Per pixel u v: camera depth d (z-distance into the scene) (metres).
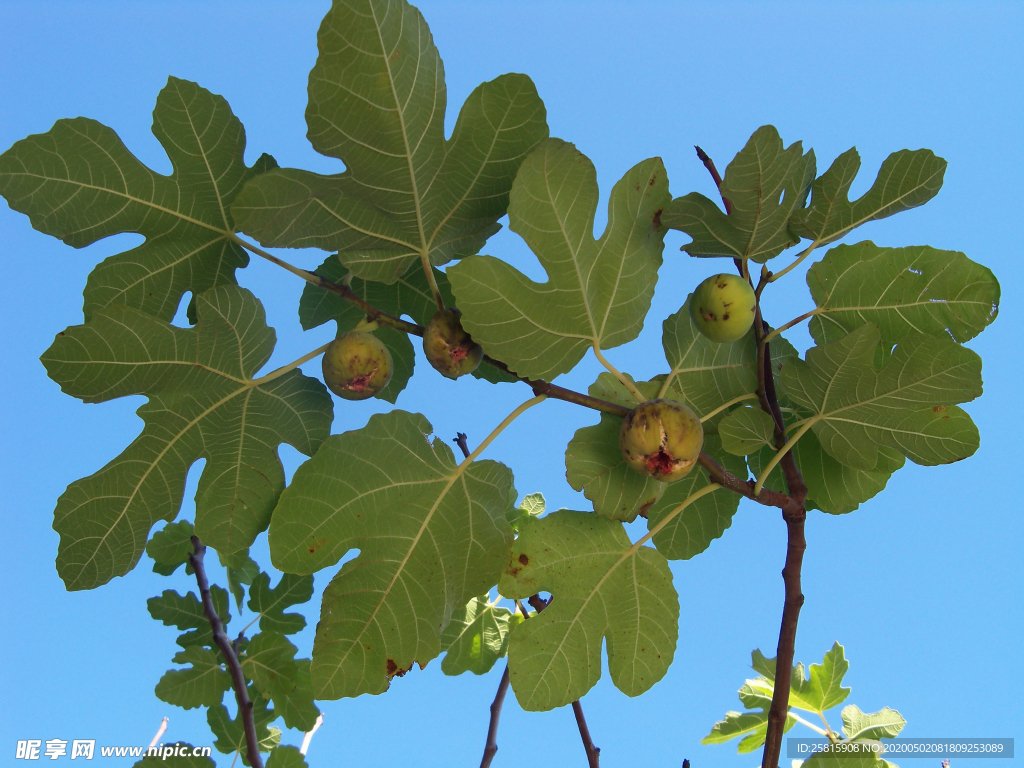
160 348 2.54
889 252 2.65
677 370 2.87
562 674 2.38
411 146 2.27
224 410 2.69
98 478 2.57
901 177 2.53
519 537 2.47
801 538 2.66
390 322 2.57
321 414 2.78
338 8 1.98
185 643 3.91
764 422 2.67
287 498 2.35
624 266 2.42
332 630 2.31
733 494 3.17
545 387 2.46
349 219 2.46
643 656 2.46
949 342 2.46
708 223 2.53
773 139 2.25
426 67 2.18
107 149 2.50
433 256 2.63
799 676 3.86
